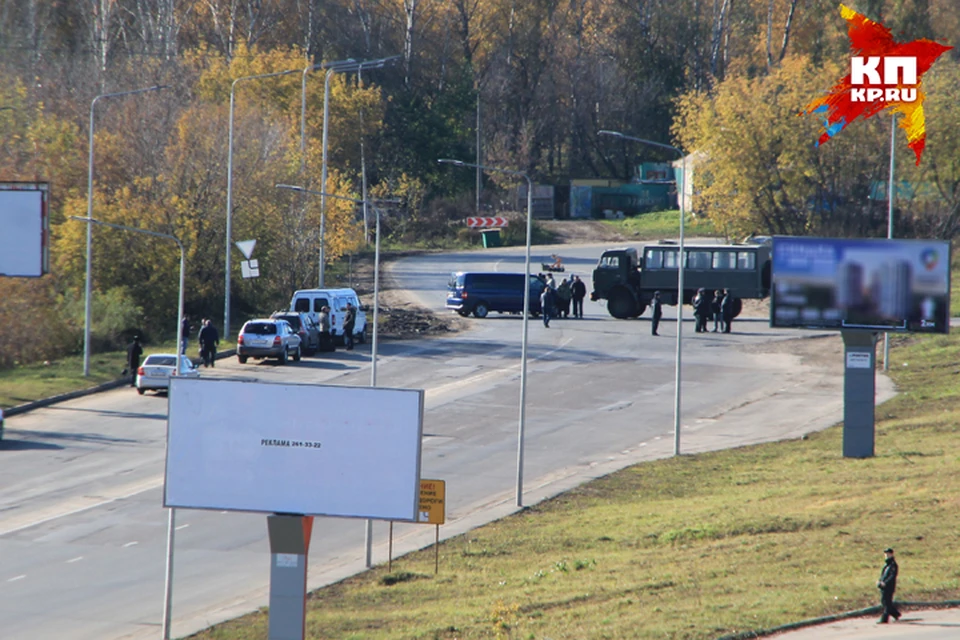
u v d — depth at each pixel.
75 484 72.44
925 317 73.19
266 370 114.38
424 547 59.31
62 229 139.62
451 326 144.50
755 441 85.31
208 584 52.66
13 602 49.69
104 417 94.44
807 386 106.81
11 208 81.31
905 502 59.12
